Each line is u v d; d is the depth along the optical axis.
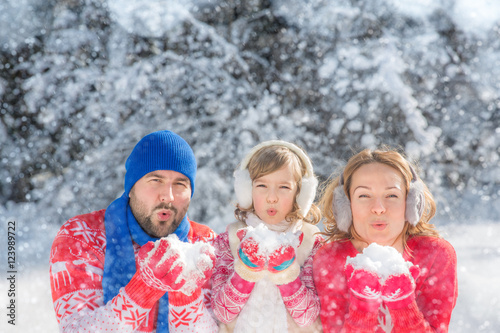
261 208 1.82
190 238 1.94
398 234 1.71
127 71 6.92
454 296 1.67
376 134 7.02
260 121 6.90
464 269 4.46
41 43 7.80
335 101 7.20
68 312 1.57
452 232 6.58
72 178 7.24
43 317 3.46
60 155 7.59
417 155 6.63
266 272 1.62
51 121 7.32
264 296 1.69
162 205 1.79
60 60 7.16
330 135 7.07
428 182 7.18
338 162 6.96
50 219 7.23
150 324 1.67
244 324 1.66
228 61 7.23
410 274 1.48
